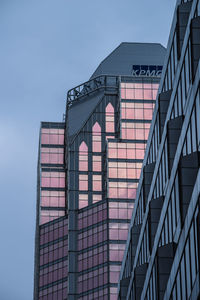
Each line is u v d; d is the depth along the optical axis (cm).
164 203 10462
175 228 9500
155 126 12144
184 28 10062
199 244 7725
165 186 10744
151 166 12644
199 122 8388
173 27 10669
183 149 9231
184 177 8819
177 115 10100
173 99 10394
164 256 10075
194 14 9031
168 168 10106
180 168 8956
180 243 8950
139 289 12538
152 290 10994
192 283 8112
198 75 8388
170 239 9912
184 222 8712
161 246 10100
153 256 10944
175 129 10025
